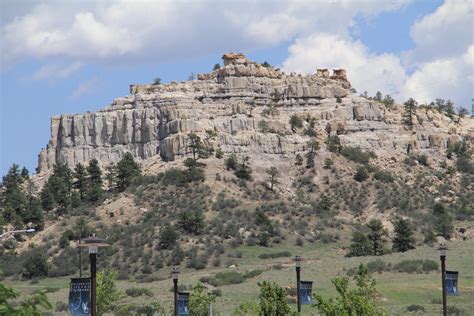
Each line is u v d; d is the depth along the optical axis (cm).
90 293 6141
